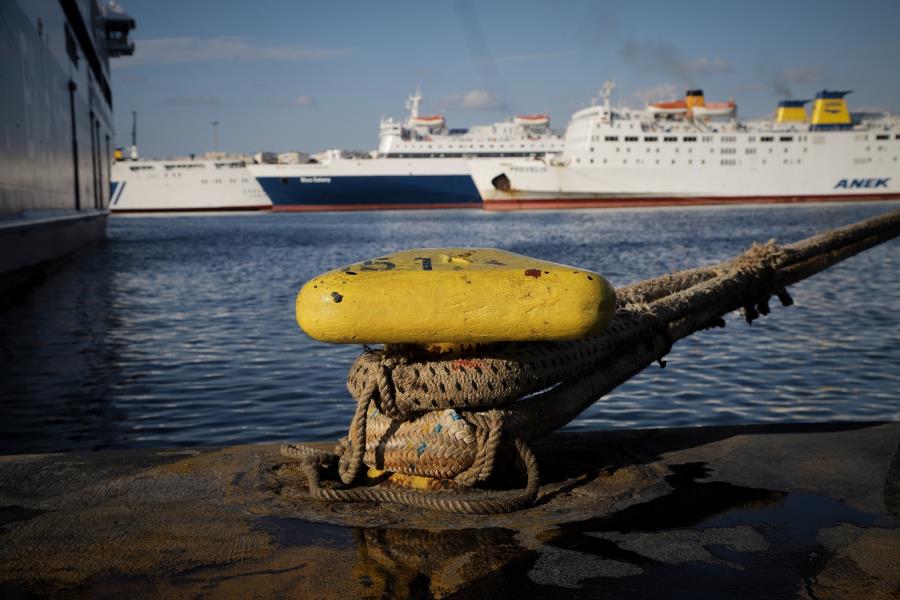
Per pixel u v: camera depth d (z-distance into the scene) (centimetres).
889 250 3123
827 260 469
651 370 1005
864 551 201
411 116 10462
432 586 182
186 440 731
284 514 228
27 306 1761
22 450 696
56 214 2691
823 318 1444
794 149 8550
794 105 8794
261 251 3812
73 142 3294
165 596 177
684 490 250
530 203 8681
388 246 4203
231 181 9200
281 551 201
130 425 781
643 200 8600
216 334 1341
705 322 384
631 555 199
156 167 9294
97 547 204
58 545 205
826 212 7500
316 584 183
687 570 190
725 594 178
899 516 226
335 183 8906
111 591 179
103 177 5050
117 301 1848
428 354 247
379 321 218
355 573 188
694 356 1094
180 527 218
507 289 221
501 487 254
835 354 1109
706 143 8481
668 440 312
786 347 1160
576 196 8625
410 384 237
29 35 2277
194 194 9275
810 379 966
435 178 8738
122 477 263
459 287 220
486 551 201
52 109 2688
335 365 1062
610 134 8450
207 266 2920
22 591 180
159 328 1415
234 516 227
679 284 385
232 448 300
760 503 237
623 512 230
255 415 817
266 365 1068
